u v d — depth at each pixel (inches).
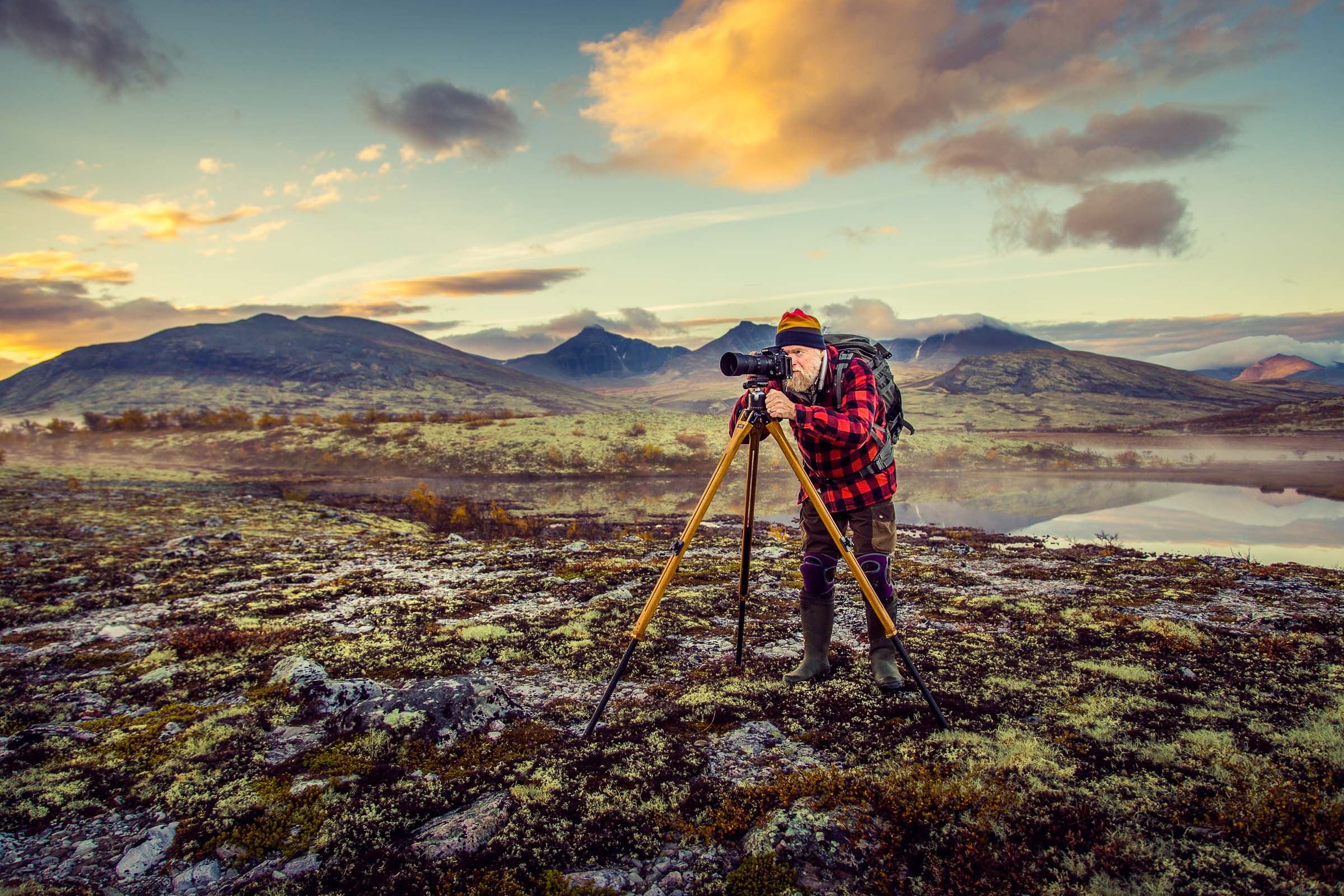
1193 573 408.2
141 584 402.6
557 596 341.4
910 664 148.3
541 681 202.1
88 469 2787.9
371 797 127.4
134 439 4825.3
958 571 422.3
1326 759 122.1
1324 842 96.5
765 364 151.1
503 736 156.9
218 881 105.1
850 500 168.9
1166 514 1152.2
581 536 936.9
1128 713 150.6
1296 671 183.8
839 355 167.2
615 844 109.7
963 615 277.9
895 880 96.0
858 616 278.7
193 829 119.1
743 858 104.5
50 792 134.5
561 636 254.2
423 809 123.2
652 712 166.7
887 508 171.0
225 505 1274.6
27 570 456.4
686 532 153.5
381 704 168.4
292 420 5123.0
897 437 177.3
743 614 196.5
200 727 166.4
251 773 142.1
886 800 112.7
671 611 292.0
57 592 377.7
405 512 1455.5
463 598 339.9
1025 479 2304.4
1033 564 466.9
